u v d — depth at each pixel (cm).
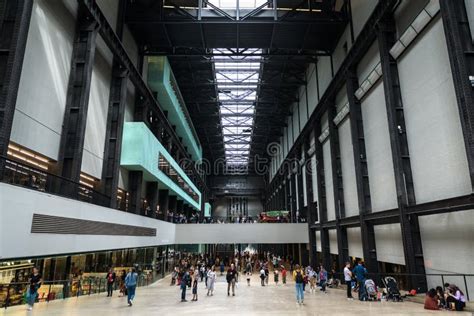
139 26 3534
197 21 3388
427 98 2038
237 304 1977
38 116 1995
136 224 3341
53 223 1806
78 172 2222
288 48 3947
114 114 3139
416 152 2155
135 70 3456
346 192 3525
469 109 1518
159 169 4134
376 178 2739
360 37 2884
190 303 2052
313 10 3528
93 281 2528
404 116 2300
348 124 3466
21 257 1524
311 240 4912
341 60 3672
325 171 4359
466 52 1595
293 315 1499
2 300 1656
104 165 2958
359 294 2025
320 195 4391
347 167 3500
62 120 2280
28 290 1609
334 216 4003
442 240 1906
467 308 1498
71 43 2420
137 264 3466
